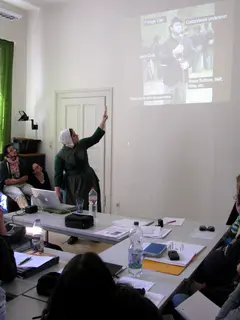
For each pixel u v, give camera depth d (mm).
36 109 5965
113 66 5133
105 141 5254
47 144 5879
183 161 4656
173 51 4645
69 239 4219
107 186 5285
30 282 1713
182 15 4559
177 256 1994
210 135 4441
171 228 2742
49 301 934
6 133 5621
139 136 4969
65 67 5594
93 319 876
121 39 5039
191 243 2336
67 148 3947
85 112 5449
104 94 5238
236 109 4258
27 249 2154
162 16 4703
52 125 5805
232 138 4305
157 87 4789
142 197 5000
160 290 1611
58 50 5645
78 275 911
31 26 5902
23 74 5980
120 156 5145
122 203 5176
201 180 4539
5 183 4906
